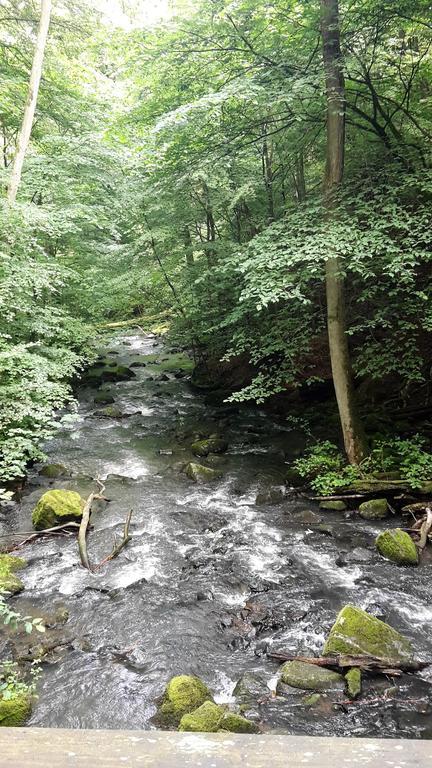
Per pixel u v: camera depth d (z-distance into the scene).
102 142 12.68
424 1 7.87
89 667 5.00
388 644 4.98
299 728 4.17
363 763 0.94
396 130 9.12
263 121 9.41
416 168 7.51
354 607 5.30
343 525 7.71
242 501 8.73
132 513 8.29
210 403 14.29
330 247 7.23
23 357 8.41
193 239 14.45
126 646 5.31
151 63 9.61
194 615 5.80
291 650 5.21
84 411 13.88
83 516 7.79
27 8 12.61
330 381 12.04
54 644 5.34
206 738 1.03
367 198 7.96
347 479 8.42
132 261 14.11
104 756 0.97
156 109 10.84
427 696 4.50
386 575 6.45
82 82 14.91
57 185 11.70
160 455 10.95
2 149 14.77
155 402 14.65
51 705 4.52
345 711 4.36
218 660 5.13
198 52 9.46
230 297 12.26
